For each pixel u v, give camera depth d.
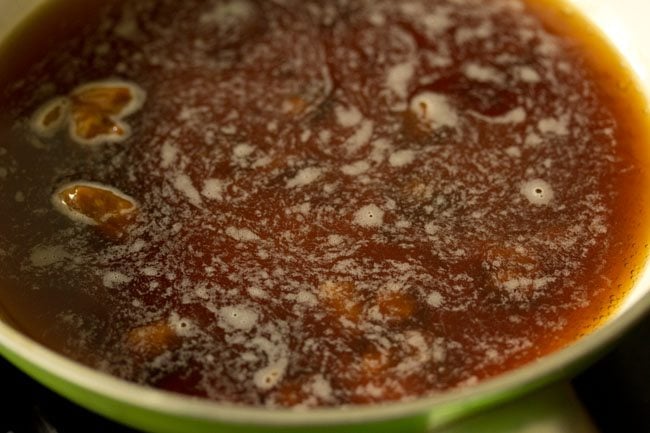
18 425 0.34
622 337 0.32
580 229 0.37
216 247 0.36
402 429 0.31
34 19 0.42
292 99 0.40
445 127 0.39
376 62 0.41
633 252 0.36
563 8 0.43
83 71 0.40
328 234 0.36
